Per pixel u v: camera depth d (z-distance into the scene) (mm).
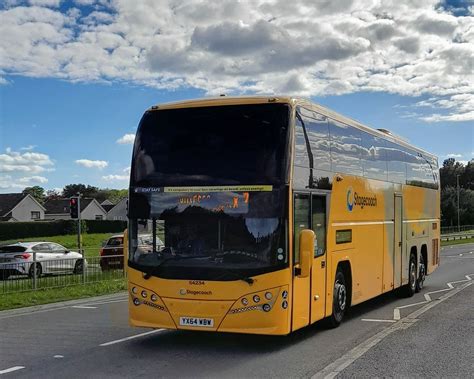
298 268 8625
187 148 8977
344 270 11094
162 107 9328
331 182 10250
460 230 81750
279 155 8531
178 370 7617
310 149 9391
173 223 8781
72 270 17906
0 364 8070
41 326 11445
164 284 8656
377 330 10500
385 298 15562
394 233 14219
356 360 8102
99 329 10977
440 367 7691
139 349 9016
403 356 8352
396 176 14555
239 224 8469
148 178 9062
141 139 9273
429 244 17969
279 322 8250
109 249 20531
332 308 10266
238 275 8344
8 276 16047
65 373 7523
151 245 8844
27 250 25516
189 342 9516
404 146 15469
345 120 11250
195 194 8734
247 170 8586
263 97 8922
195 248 8594
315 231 9445
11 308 14078
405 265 15172
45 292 16281
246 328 8289
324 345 9164
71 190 157000
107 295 17016
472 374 7336
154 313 8711
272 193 8422
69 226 69250
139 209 9031
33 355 8656
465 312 12812
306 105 9398
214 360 8195
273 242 8320
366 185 12234
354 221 11422
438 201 19484
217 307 8383
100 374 7449
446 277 22500
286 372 7445
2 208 86688
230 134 8828
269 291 8258
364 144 12273
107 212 106500
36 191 144250
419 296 16000
